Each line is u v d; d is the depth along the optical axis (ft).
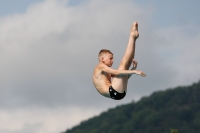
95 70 80.69
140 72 77.05
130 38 79.77
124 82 79.41
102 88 79.77
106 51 80.89
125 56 79.25
